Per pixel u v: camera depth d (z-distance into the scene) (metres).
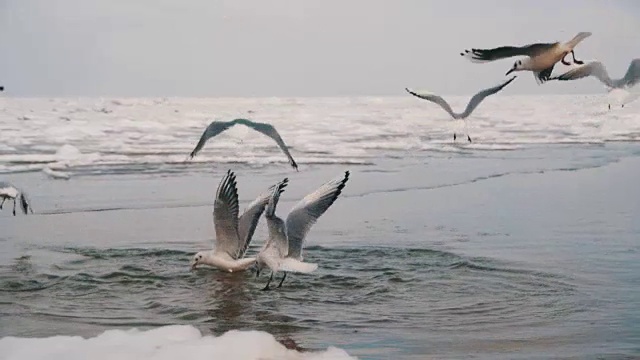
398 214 14.01
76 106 74.44
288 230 7.61
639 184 18.09
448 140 31.34
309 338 7.35
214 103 90.56
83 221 13.24
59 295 8.94
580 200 15.63
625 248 11.14
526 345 7.05
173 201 15.18
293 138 31.45
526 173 20.08
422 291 9.03
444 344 7.11
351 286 9.29
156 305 8.55
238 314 8.18
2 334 7.44
